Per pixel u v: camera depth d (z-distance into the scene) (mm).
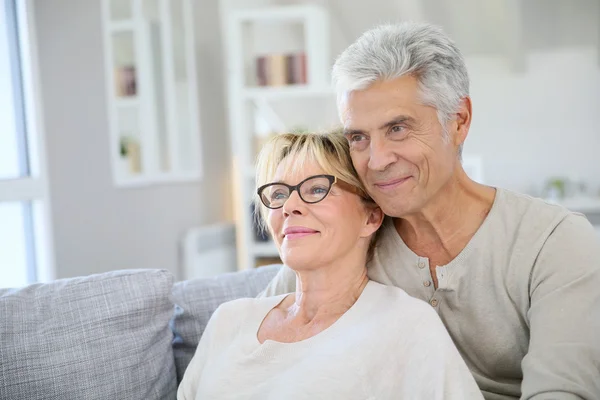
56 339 1581
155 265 4266
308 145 1434
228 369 1403
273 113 5430
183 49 4805
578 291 1259
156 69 4359
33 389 1532
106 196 3727
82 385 1562
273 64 4609
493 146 5617
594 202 5090
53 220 3305
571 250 1297
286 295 1539
